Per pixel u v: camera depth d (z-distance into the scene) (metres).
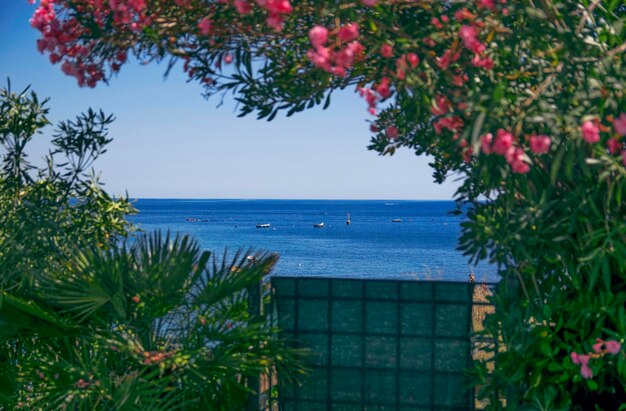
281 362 5.11
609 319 3.99
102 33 4.09
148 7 3.84
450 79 3.37
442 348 5.14
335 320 5.32
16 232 5.36
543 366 4.07
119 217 6.37
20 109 5.95
